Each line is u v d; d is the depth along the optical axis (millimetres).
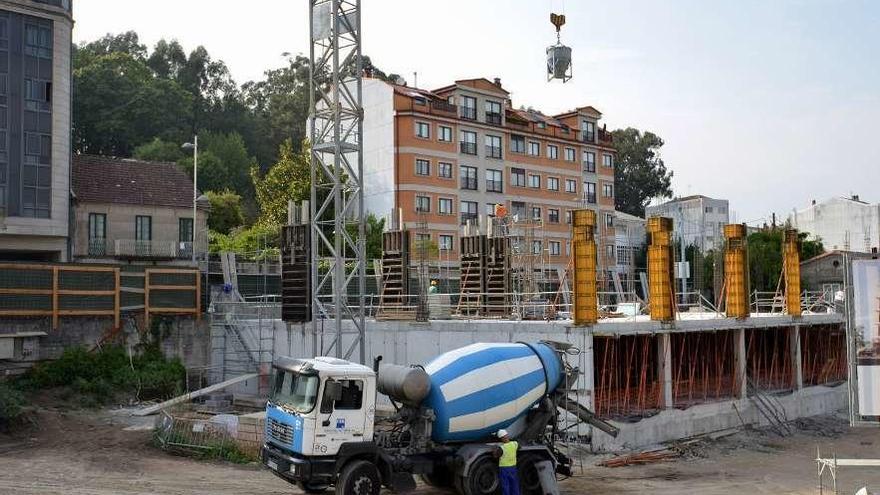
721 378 34875
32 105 44688
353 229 57875
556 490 19156
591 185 81250
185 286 39562
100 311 36812
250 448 23750
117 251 50125
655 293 30453
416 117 66688
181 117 97312
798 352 38656
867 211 96688
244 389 38969
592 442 26984
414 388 18203
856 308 18625
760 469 26516
